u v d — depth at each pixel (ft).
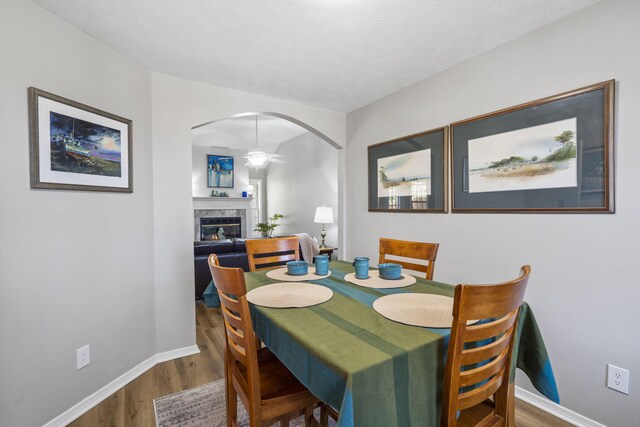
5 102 4.75
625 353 4.99
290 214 22.54
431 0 5.12
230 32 6.08
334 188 17.19
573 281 5.56
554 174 5.74
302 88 8.95
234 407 4.62
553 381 4.12
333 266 6.74
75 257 5.84
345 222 11.43
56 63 5.50
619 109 4.99
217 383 6.88
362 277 5.46
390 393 2.74
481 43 6.52
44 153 5.25
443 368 3.17
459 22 5.76
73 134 5.76
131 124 7.06
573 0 5.16
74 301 5.81
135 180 7.22
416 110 8.59
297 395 3.85
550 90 5.81
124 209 6.91
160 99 7.88
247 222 26.09
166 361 7.90
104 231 6.43
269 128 19.10
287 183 22.95
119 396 6.40
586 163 5.34
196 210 23.88
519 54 6.26
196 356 8.18
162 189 7.89
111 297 6.58
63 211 5.63
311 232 19.57
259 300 4.31
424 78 8.28
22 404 4.99
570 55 5.53
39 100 5.17
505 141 6.49
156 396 6.39
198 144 23.71
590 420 5.41
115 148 6.65
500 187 6.60
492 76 6.75
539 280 6.01
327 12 5.45
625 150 4.94
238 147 24.76
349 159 11.24
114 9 5.34
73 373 5.77
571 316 5.59
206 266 12.62
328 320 3.61
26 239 5.04
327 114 10.94
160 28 5.93
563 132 5.61
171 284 8.02
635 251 4.87
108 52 6.57
